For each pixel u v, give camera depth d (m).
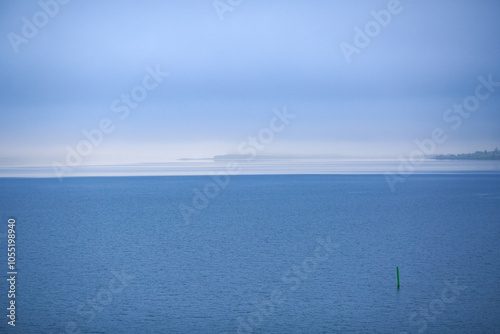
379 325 34.44
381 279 47.06
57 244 70.44
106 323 35.50
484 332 32.94
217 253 61.97
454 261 55.69
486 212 105.44
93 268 53.88
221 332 33.59
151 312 37.94
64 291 44.25
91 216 105.69
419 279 46.94
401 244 67.69
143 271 51.91
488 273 49.38
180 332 33.75
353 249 64.00
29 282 47.81
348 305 39.00
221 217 101.38
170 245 68.50
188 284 46.16
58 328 34.69
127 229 85.31
